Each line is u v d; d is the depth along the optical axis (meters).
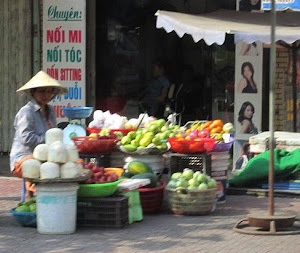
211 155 12.23
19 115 11.32
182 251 9.29
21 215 10.52
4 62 18.62
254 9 16.16
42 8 17.88
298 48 15.27
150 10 17.92
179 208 11.51
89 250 9.30
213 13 15.24
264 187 13.54
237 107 16.33
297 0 14.30
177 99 17.89
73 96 17.45
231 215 11.55
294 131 15.52
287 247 9.50
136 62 18.16
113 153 12.28
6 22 18.50
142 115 13.10
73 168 10.02
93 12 17.81
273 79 10.23
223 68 17.28
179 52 17.80
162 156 12.21
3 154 18.80
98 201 10.52
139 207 11.12
